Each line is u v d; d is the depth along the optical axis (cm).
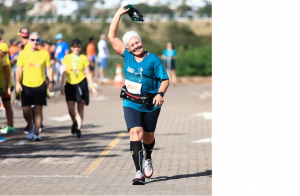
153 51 8619
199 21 13262
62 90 1845
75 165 1338
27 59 1752
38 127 1783
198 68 5153
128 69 1091
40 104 1772
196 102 3112
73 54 1830
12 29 11306
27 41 1881
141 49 1080
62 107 2938
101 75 4712
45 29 11112
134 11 1103
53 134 1942
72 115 1844
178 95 3581
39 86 1759
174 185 1091
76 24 11262
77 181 1146
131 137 1099
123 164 1343
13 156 1480
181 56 5244
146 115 1110
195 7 15500
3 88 1936
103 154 1498
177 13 15150
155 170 1258
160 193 1024
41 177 1193
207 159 1395
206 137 1798
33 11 16412
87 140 1778
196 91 3900
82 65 1825
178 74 5153
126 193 1029
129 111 1098
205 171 1238
